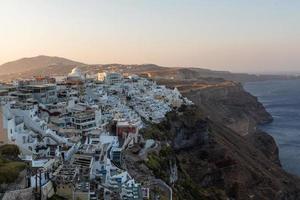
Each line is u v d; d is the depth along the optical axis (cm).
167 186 7631
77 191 5347
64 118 10012
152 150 9894
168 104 16975
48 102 11938
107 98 14400
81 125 9756
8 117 7700
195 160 13775
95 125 10169
